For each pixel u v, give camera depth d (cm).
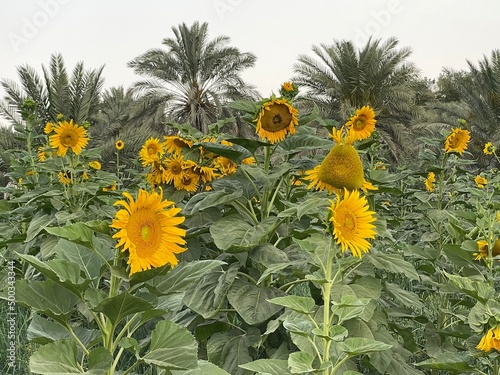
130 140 1970
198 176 459
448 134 562
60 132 543
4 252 600
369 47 2431
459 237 405
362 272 337
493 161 2069
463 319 377
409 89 2472
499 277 358
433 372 394
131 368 202
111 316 201
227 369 331
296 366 218
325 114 2359
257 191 373
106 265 204
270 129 364
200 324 360
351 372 219
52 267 203
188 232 379
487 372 383
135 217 195
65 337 224
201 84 2750
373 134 473
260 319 320
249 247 326
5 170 1602
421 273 479
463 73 2562
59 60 2061
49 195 513
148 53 2636
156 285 212
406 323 494
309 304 232
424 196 545
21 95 2012
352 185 296
